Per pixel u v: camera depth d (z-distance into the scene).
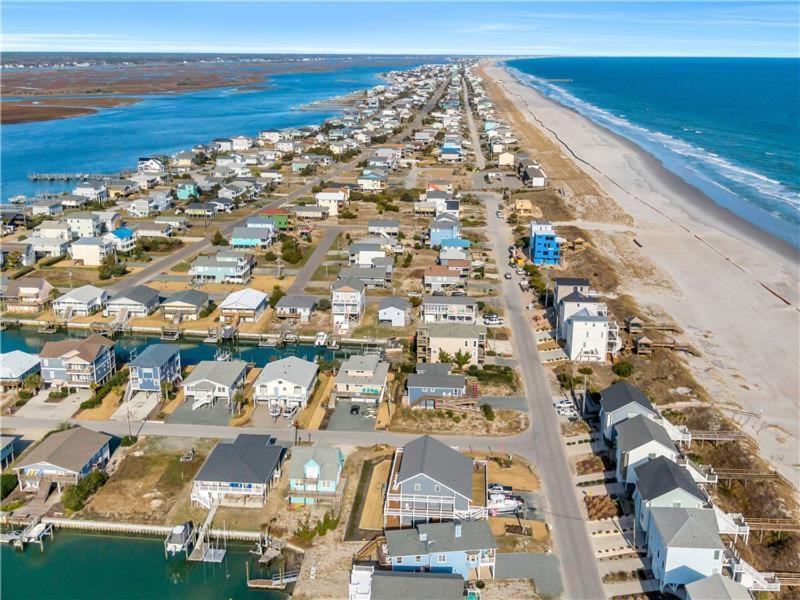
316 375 87.06
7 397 82.38
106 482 66.62
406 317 105.50
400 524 61.12
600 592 53.88
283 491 65.62
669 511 56.28
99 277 125.19
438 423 78.25
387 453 72.06
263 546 58.84
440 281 119.56
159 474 68.06
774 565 57.50
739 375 90.38
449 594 49.88
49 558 58.09
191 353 97.44
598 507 63.44
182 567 57.28
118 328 102.50
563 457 72.12
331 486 64.00
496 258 138.62
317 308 111.31
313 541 59.12
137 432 75.50
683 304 114.12
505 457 71.69
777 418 80.12
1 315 107.44
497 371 90.31
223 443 68.38
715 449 73.31
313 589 53.94
